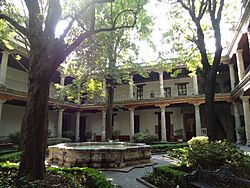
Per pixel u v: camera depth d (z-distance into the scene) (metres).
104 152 9.77
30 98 6.17
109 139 19.52
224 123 24.64
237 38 17.92
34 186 4.93
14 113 23.12
